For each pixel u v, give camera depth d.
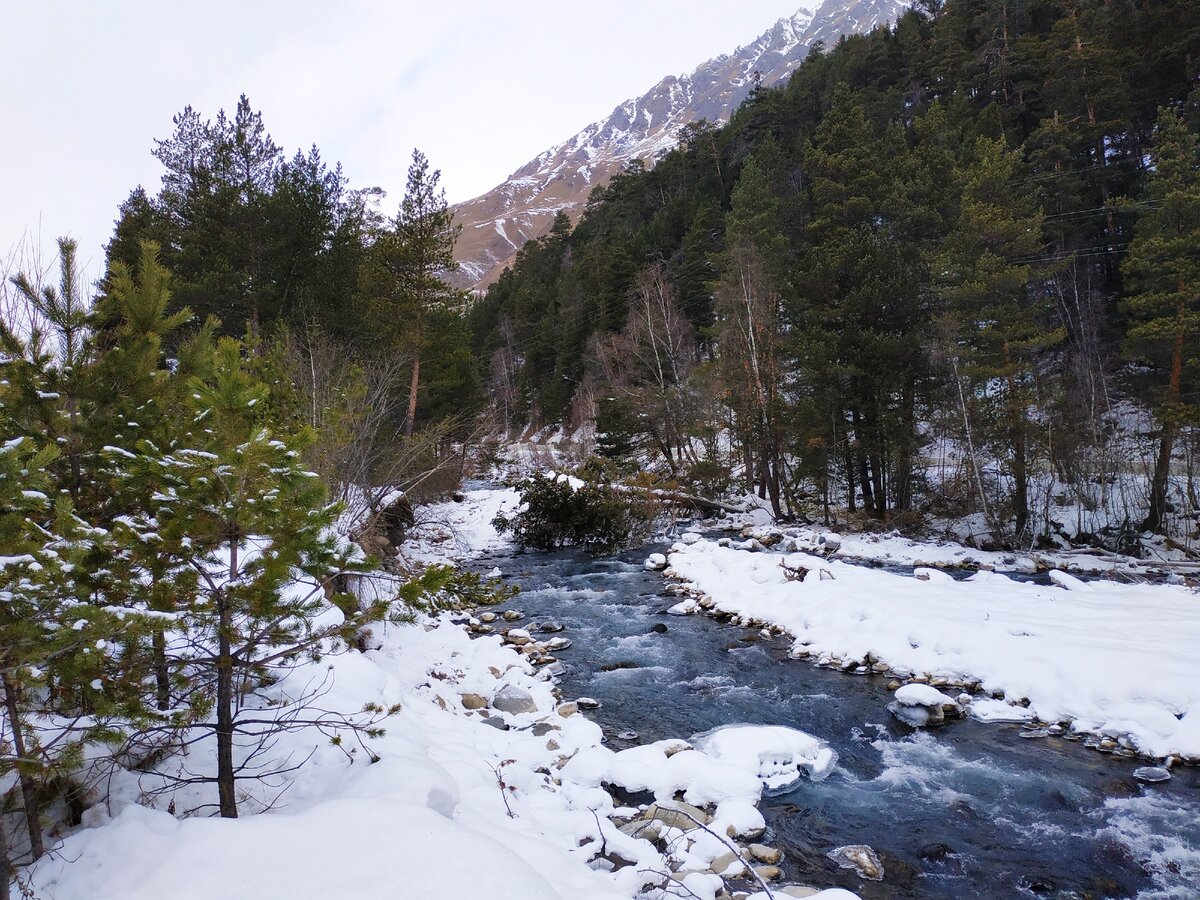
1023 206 21.84
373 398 14.69
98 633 3.29
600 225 71.94
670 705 8.83
